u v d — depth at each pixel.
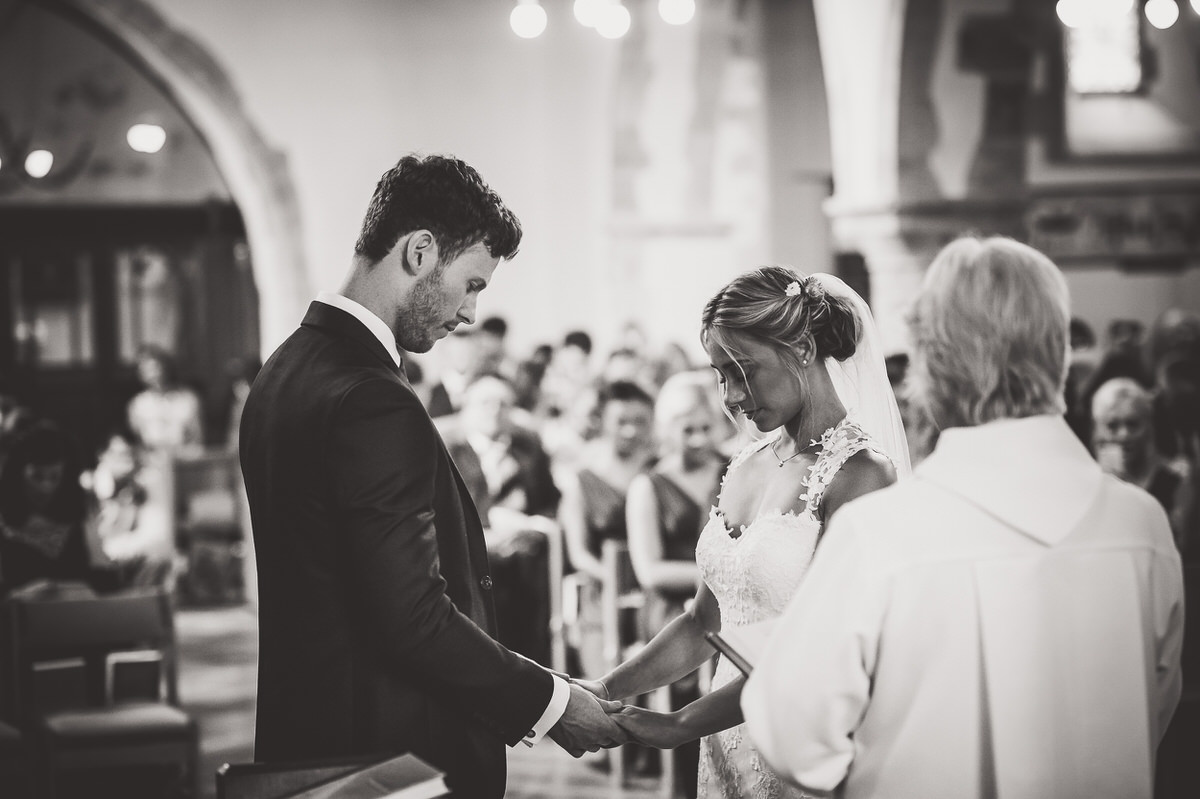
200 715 6.00
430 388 7.36
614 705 2.23
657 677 2.51
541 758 5.22
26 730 4.22
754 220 10.31
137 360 13.05
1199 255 10.34
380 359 2.16
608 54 9.94
